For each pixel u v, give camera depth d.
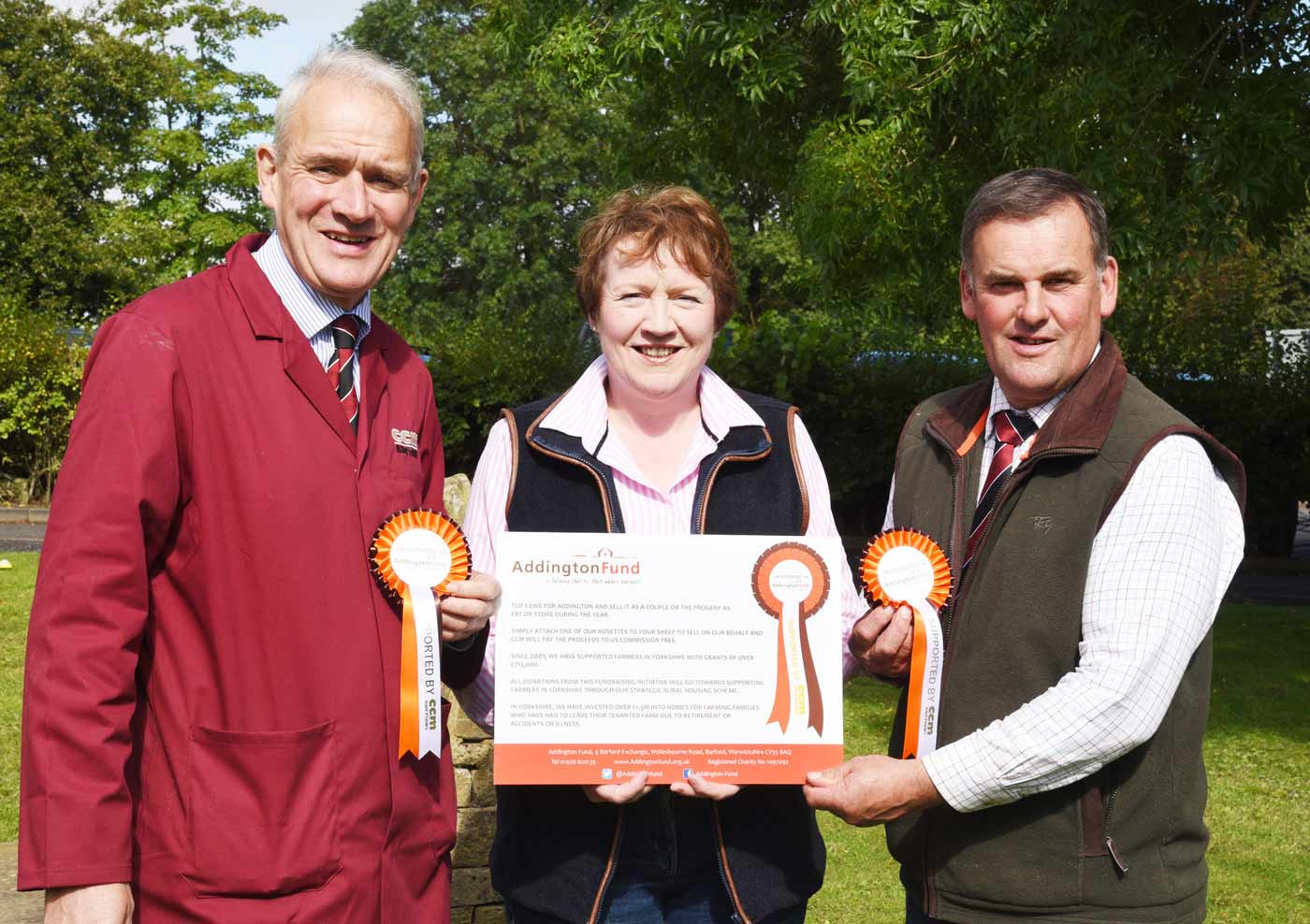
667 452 2.28
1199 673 2.03
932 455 2.31
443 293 33.88
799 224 9.16
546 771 2.04
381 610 1.96
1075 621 1.98
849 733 5.89
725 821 2.13
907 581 2.10
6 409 15.66
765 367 11.14
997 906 2.01
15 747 5.25
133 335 1.85
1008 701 2.02
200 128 31.27
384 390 2.12
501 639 2.05
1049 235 2.05
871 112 8.55
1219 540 1.97
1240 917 3.88
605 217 2.20
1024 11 7.08
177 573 1.87
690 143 12.98
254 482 1.87
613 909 2.14
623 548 2.08
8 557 10.76
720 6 9.46
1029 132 7.28
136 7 29.69
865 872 4.25
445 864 2.09
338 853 1.85
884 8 7.70
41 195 26.78
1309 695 6.75
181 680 1.85
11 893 3.05
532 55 10.91
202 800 1.81
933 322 11.30
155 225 28.11
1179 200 6.78
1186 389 12.23
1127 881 1.96
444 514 2.02
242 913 1.80
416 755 1.93
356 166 2.00
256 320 1.94
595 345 12.26
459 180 31.78
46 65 27.09
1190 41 7.29
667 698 2.07
